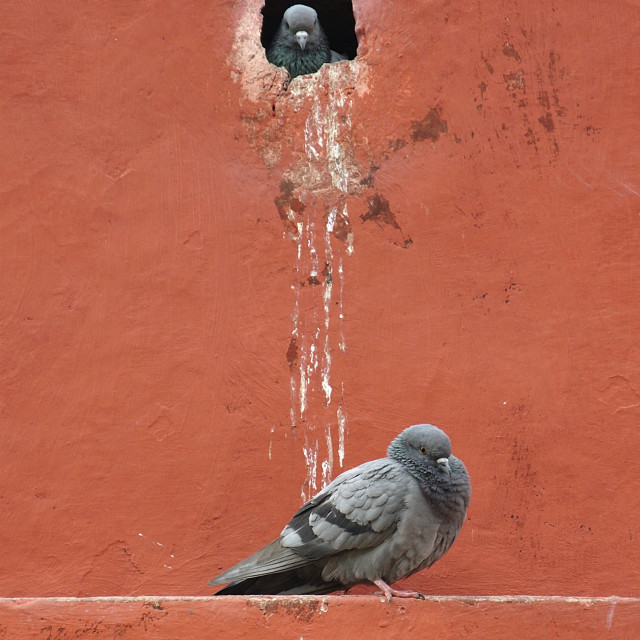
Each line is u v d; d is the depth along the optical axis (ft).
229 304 38.60
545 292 38.63
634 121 39.83
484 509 37.04
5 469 37.24
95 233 38.93
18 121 39.65
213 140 39.83
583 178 39.47
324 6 48.91
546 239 39.01
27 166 39.32
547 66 40.24
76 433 37.55
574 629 30.66
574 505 37.09
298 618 30.53
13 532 36.81
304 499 37.24
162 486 37.27
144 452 37.47
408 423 37.73
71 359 38.06
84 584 36.52
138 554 36.81
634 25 40.50
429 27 40.60
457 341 38.32
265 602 30.66
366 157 39.78
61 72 40.11
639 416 37.68
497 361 38.14
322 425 37.78
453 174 39.50
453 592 36.32
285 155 39.83
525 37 40.45
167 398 37.88
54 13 40.50
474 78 40.19
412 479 32.71
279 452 37.60
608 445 37.50
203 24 40.68
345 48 51.75
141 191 39.34
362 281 38.81
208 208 39.29
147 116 39.88
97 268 38.70
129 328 38.32
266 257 38.99
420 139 39.86
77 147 39.55
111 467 37.37
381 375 38.14
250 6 41.06
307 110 40.16
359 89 40.29
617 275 38.73
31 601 30.58
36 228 38.88
